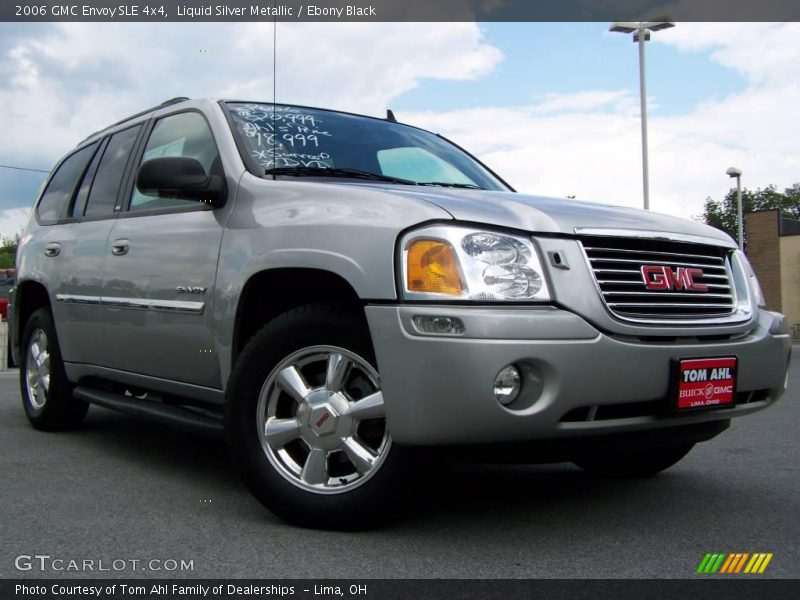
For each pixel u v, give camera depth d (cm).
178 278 372
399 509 289
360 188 313
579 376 271
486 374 261
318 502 296
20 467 417
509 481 390
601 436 288
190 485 376
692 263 322
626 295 291
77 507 336
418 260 275
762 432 537
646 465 387
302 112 429
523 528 306
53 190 562
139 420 577
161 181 346
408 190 326
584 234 292
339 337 297
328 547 281
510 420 265
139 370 416
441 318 266
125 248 418
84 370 475
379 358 276
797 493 367
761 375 326
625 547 284
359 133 429
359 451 291
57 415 516
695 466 429
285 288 337
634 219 320
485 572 257
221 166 373
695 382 298
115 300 421
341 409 296
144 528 305
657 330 291
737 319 324
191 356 369
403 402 271
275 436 309
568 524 312
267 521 314
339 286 317
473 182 435
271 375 313
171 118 440
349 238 292
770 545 288
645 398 287
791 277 3597
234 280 336
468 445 277
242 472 316
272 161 374
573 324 275
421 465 283
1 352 1177
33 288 541
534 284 278
